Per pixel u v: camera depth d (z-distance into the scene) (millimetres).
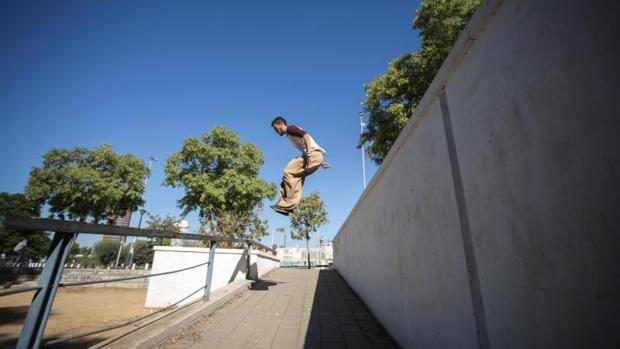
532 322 1319
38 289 2037
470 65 1863
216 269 6902
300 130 4340
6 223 1604
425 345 2594
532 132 1323
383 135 12562
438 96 2363
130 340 3082
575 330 1097
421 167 2723
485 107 1698
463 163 1949
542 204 1266
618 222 933
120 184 25875
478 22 1715
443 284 2240
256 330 3994
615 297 942
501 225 1550
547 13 1231
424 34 11664
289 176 4320
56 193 23672
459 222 1976
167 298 6594
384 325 4055
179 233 3957
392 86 11766
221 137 19453
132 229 2865
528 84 1345
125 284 14703
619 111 930
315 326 4215
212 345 3400
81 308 8984
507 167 1499
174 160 18844
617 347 931
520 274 1401
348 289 7508
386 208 4004
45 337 5391
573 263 1107
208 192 17578
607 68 973
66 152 25188
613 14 955
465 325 1898
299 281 8922
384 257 4113
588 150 1048
